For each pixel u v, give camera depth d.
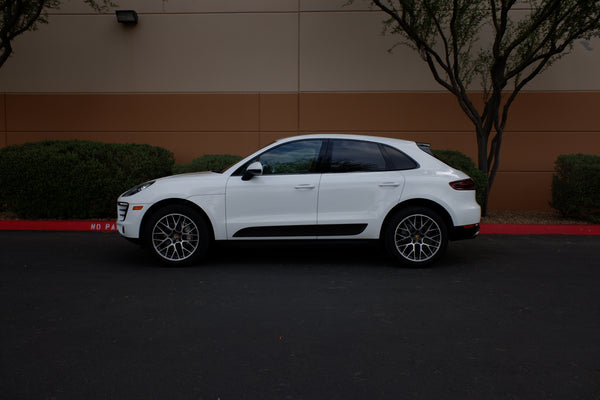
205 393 2.87
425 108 11.26
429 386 2.96
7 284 5.17
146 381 3.01
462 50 11.01
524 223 9.20
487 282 5.36
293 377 3.08
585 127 11.11
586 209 9.12
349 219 5.94
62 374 3.10
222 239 5.98
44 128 11.54
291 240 5.99
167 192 5.93
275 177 5.98
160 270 5.84
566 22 8.81
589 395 2.86
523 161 11.21
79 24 11.39
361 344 3.61
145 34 11.39
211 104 11.44
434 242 6.01
